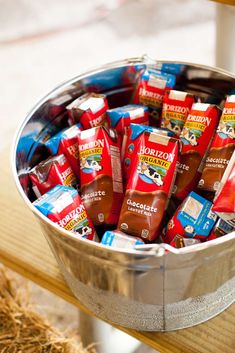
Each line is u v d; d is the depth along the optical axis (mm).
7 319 779
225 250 489
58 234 498
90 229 577
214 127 609
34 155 652
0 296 812
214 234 553
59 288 640
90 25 1788
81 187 608
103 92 696
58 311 1029
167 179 563
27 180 640
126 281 511
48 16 1867
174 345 578
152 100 674
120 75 682
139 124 635
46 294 1061
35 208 510
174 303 538
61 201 564
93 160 604
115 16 1805
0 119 1454
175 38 1649
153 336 587
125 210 561
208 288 534
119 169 619
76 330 908
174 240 556
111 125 658
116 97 708
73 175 638
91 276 530
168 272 493
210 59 1524
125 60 669
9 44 1745
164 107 651
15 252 671
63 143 635
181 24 1711
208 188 576
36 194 630
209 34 1649
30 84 1562
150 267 485
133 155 592
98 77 673
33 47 1719
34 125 634
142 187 562
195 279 512
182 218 560
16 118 1451
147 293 521
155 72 674
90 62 1603
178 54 1571
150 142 577
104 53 1634
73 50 1671
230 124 584
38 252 671
